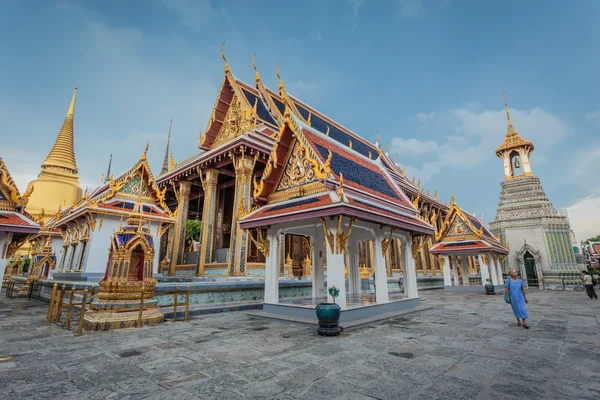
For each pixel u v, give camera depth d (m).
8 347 6.44
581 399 3.97
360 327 8.81
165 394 4.05
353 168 12.28
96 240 16.09
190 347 6.48
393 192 14.07
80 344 6.70
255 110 22.45
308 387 4.30
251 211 11.81
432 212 40.78
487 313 12.16
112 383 4.44
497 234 36.38
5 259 11.70
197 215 36.19
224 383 4.44
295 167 10.99
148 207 17.84
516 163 41.81
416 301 13.12
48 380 4.56
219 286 12.45
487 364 5.40
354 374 4.84
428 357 5.81
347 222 9.82
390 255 30.39
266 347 6.51
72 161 58.56
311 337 7.52
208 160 20.58
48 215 48.53
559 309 13.72
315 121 29.14
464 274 29.30
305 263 21.75
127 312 8.90
